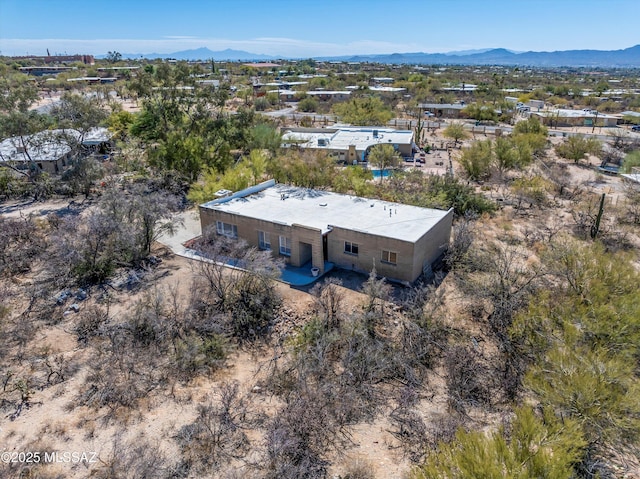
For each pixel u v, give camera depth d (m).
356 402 14.76
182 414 14.14
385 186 36.97
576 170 51.34
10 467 11.83
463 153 47.62
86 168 37.84
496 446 9.81
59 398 14.72
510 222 32.50
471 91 123.38
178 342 17.73
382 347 17.28
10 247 26.28
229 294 20.70
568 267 18.66
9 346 17.44
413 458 12.56
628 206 35.53
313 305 20.73
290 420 13.35
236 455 12.55
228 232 26.75
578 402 11.82
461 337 18.53
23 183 38.62
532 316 16.59
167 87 47.34
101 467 11.90
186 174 39.91
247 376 16.34
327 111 93.12
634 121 86.12
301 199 28.97
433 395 15.50
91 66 170.00
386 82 152.25
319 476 11.94
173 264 25.02
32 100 44.19
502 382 15.86
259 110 95.50
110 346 17.64
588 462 11.45
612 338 14.79
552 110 95.00
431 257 24.22
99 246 23.94
